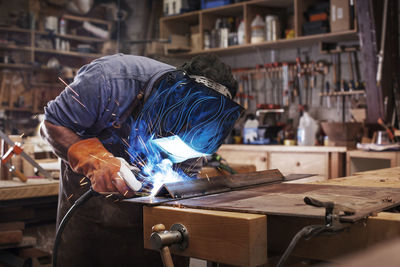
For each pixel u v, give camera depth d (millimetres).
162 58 5496
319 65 4590
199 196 1298
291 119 4660
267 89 5129
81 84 1427
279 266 939
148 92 1432
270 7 5008
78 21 6023
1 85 5703
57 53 5828
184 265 1813
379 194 1296
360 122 3998
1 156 2236
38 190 2105
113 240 1646
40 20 5848
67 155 1394
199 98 1356
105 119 1485
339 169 3840
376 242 986
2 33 5652
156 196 1287
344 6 4152
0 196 1998
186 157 1500
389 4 4070
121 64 1502
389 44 4043
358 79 4449
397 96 4090
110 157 1343
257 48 5008
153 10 5949
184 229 1109
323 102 4688
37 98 5812
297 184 1590
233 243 1017
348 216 945
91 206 1629
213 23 5352
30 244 2240
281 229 1114
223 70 1387
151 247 1188
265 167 4305
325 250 1053
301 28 4527
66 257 1693
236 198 1244
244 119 5223
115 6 6070
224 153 4602
